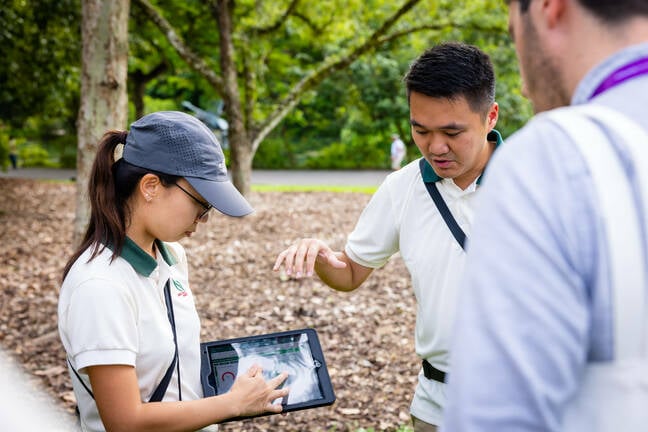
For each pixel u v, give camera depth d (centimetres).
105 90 586
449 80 172
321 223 1113
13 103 1206
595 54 89
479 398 78
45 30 1090
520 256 80
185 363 182
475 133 179
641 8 87
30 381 433
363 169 2686
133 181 169
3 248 845
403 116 2339
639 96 85
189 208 171
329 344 528
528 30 96
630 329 78
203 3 1235
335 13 1236
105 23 576
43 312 583
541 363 77
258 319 586
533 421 77
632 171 79
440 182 195
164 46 1436
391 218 212
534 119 91
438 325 194
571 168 81
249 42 1203
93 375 158
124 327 160
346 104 2447
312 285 682
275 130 2916
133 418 158
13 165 2325
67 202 1356
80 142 596
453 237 190
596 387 81
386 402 429
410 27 1248
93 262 164
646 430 79
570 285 79
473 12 1203
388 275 722
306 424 399
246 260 796
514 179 84
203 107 3016
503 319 79
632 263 77
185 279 196
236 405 170
